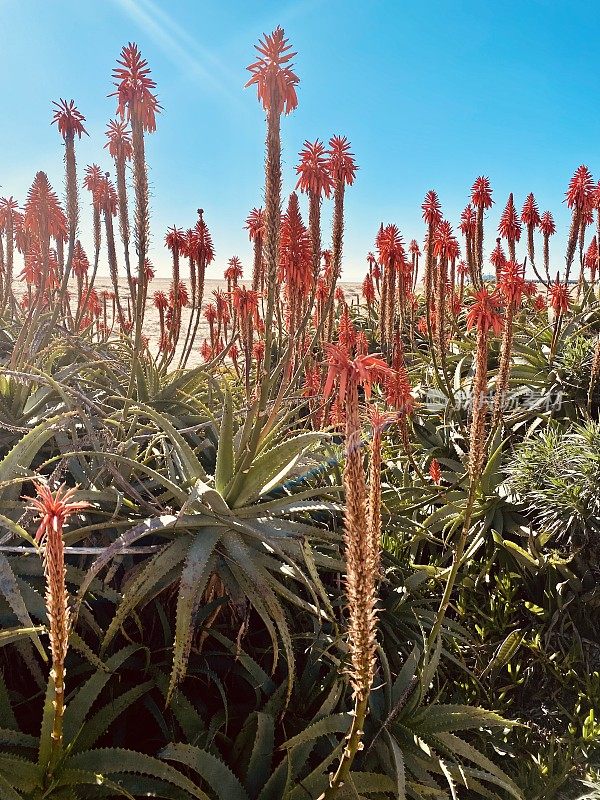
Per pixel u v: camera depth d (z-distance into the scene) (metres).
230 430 3.39
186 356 6.32
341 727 2.86
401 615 3.94
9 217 6.95
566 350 6.61
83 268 8.43
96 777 2.25
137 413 4.05
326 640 3.33
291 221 3.70
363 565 1.68
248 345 5.25
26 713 2.93
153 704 2.92
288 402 4.47
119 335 7.62
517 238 7.95
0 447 3.99
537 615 4.64
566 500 4.69
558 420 6.05
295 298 3.80
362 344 4.91
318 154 3.45
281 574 3.53
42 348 5.15
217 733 2.93
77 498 3.06
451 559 5.16
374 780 2.78
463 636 4.54
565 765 3.62
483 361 2.79
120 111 3.66
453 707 3.31
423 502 5.12
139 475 3.89
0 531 2.97
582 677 4.30
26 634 2.34
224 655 3.30
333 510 3.67
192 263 6.21
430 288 6.83
